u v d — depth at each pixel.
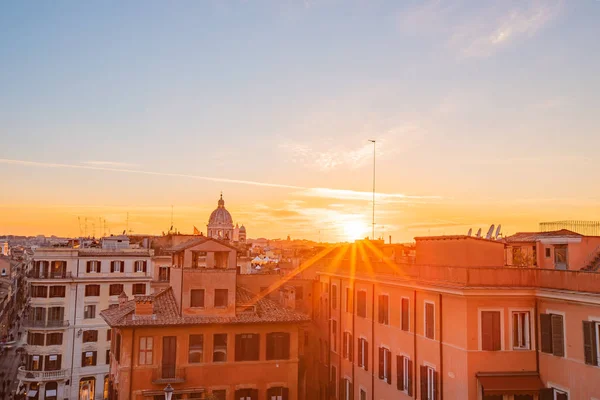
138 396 38.91
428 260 36.00
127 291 74.69
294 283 58.16
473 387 28.48
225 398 41.16
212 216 169.88
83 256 73.00
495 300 29.27
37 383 69.44
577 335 26.38
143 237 88.88
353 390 45.00
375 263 41.53
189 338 41.00
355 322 45.41
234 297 42.78
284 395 42.59
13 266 153.25
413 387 34.50
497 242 33.31
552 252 36.34
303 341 57.09
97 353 72.62
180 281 42.38
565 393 26.94
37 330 69.94
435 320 32.19
